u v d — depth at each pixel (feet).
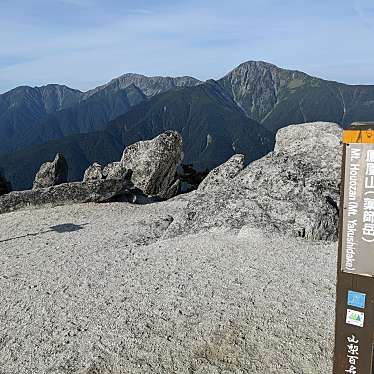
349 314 4.10
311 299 7.07
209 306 6.91
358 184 3.93
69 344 6.19
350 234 4.02
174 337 6.15
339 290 4.13
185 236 10.75
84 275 8.61
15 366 5.83
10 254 10.68
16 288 8.25
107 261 9.37
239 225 10.61
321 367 5.49
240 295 7.23
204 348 5.91
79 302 7.38
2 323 6.90
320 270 8.25
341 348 4.17
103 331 6.41
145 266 8.80
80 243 11.33
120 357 5.82
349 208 4.00
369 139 3.84
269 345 5.92
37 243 11.69
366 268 3.96
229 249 9.34
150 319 6.63
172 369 5.56
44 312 7.13
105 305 7.18
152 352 5.87
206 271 8.27
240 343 5.98
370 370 4.05
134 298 7.33
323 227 10.15
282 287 7.50
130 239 11.51
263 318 6.53
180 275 8.15
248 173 12.03
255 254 9.02
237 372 5.46
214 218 11.10
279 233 10.11
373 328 3.99
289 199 10.87
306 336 6.09
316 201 10.57
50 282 8.39
